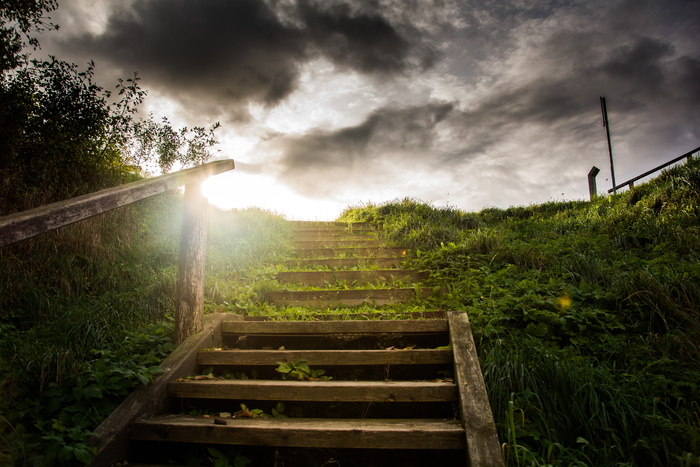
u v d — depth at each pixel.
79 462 1.87
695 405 2.38
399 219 7.99
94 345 2.94
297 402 2.66
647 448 2.08
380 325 3.16
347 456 2.32
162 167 6.85
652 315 3.29
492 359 2.65
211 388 2.53
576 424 2.33
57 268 4.02
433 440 2.08
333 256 6.34
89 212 2.01
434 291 4.25
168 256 5.03
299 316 3.76
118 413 2.22
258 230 6.67
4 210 4.09
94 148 5.18
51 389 2.21
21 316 3.43
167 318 3.65
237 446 2.28
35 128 4.53
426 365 2.86
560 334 3.24
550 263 4.55
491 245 5.14
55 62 4.84
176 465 2.09
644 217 6.21
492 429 2.06
